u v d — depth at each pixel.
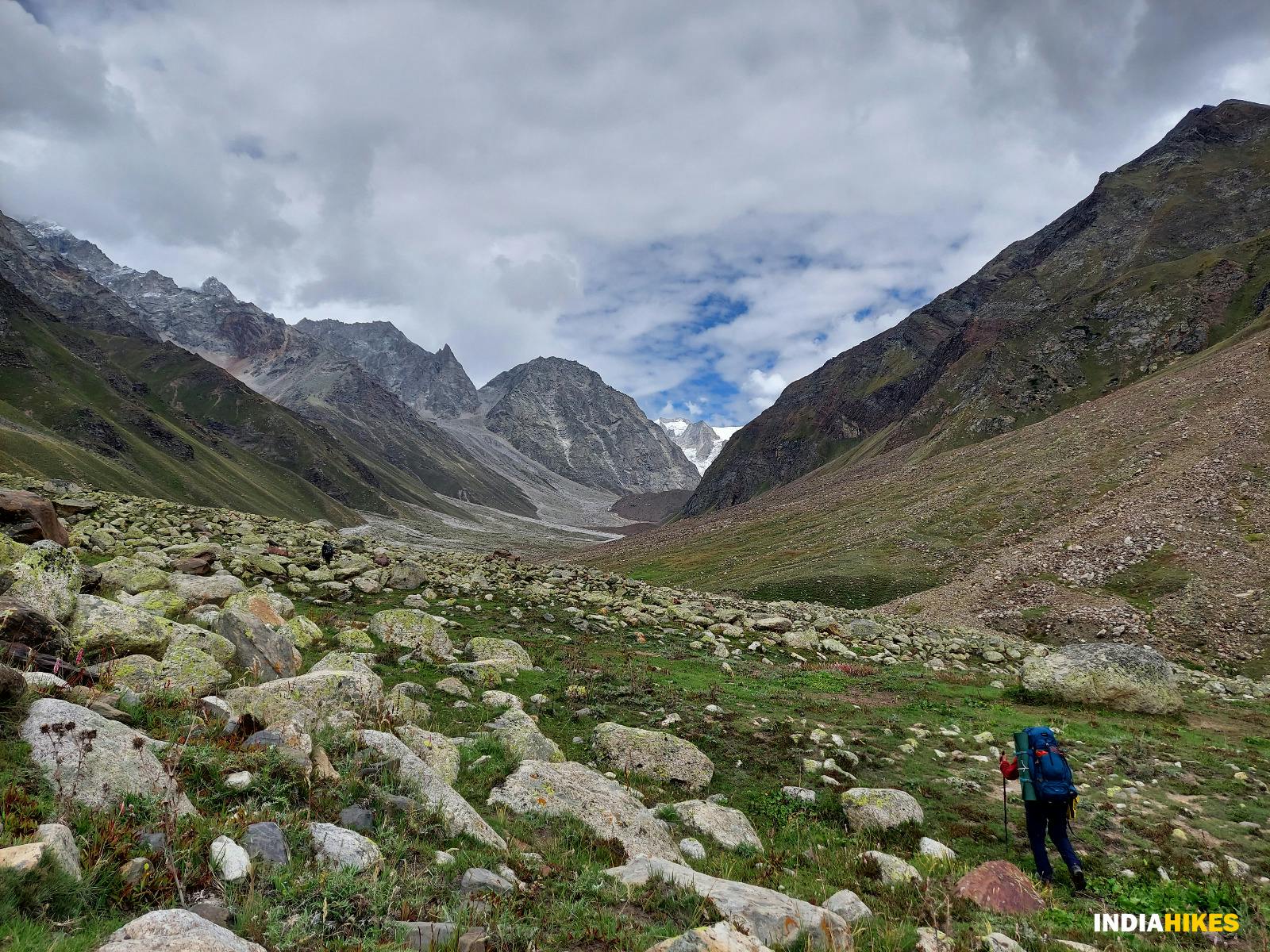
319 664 13.29
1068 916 8.36
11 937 4.15
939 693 23.67
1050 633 44.75
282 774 7.67
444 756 10.30
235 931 5.03
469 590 30.09
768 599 68.00
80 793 6.05
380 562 31.56
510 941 5.74
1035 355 160.62
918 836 11.45
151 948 4.19
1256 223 186.38
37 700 7.04
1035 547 59.47
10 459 148.62
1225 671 36.28
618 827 9.36
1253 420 65.06
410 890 6.24
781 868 9.52
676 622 31.44
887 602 62.31
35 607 10.70
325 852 6.41
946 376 197.12
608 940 6.03
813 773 13.92
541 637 24.02
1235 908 8.92
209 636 12.41
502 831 8.56
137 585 17.48
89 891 4.93
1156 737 19.25
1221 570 45.41
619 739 13.46
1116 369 144.12
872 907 8.16
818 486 180.12
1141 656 24.06
